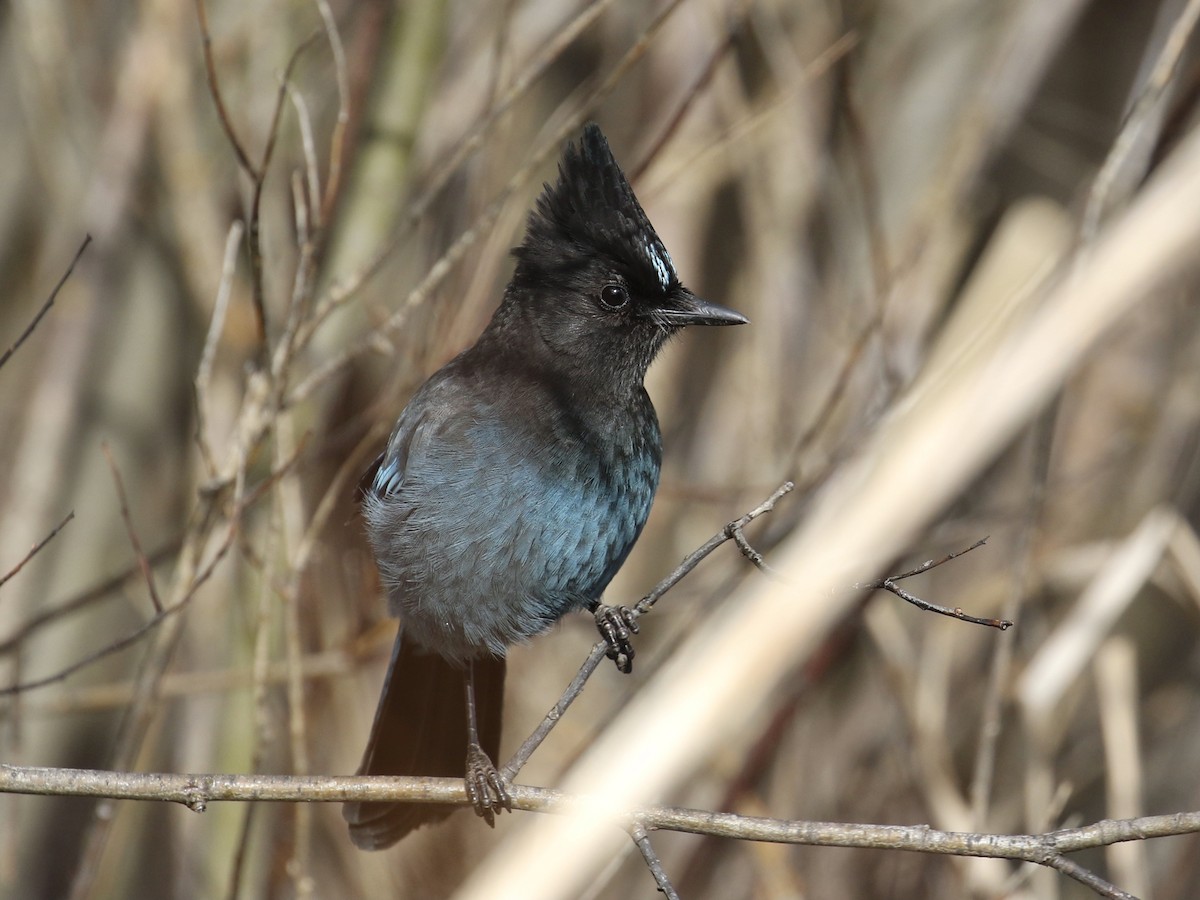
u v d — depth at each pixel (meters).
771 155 12.38
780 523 10.23
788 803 12.18
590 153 9.36
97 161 11.90
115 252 11.96
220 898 10.50
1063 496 13.28
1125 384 13.48
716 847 12.45
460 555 8.60
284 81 8.55
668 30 12.55
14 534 11.74
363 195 10.73
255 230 8.50
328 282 10.59
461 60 11.70
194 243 11.43
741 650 6.64
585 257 9.20
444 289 10.36
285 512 9.95
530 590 8.71
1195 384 13.11
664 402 13.01
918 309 11.97
